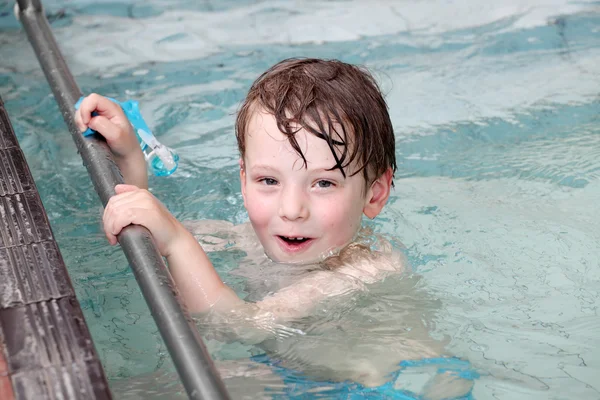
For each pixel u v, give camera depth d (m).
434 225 2.31
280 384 1.61
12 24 4.22
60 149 2.91
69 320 1.35
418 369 1.65
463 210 2.40
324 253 1.95
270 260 2.01
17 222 1.65
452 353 1.70
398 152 2.82
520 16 4.08
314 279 1.91
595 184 2.54
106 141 1.98
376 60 3.64
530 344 1.73
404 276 2.00
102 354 1.71
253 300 1.91
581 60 3.59
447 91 3.31
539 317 1.84
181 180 2.65
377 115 2.01
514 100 3.21
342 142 1.86
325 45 3.84
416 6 4.29
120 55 3.77
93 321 1.84
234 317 1.78
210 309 1.76
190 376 1.13
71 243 2.23
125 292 1.98
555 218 2.34
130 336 1.78
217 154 2.84
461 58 3.66
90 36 4.00
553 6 4.20
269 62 3.66
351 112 1.89
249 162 1.91
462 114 3.10
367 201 2.03
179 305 1.27
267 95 1.93
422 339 1.75
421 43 3.83
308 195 1.88
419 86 3.36
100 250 2.20
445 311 1.87
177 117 3.13
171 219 1.75
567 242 2.20
